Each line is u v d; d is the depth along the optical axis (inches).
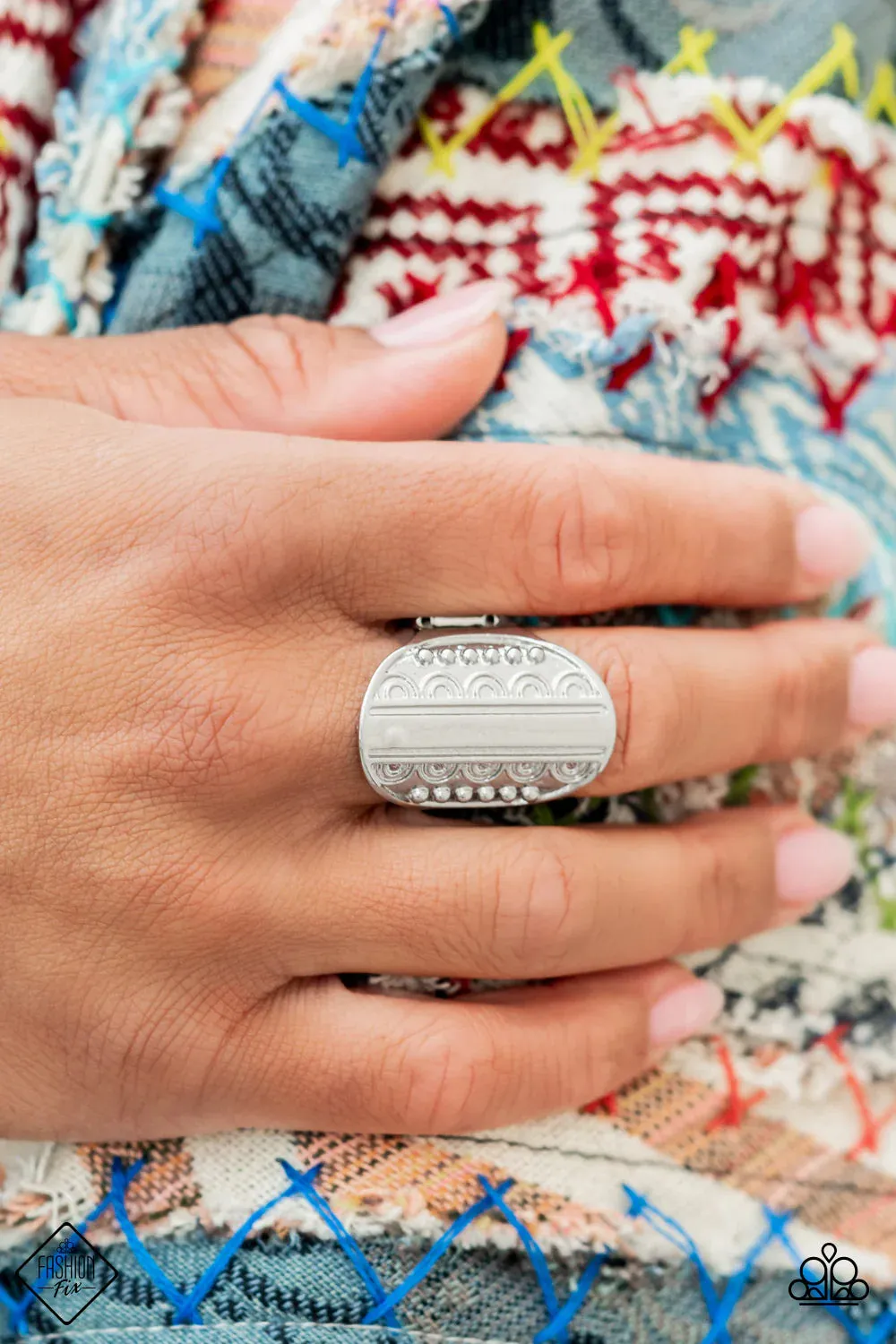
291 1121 10.2
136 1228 10.3
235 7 10.6
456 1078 10.1
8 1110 10.1
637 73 10.6
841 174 10.8
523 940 10.2
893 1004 10.7
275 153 10.4
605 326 10.5
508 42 10.6
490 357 10.3
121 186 10.6
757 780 10.7
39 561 10.0
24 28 10.9
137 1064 10.1
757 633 10.6
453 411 10.4
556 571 10.2
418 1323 10.2
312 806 10.1
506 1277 10.2
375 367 10.4
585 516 10.2
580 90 10.6
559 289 10.6
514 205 10.7
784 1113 10.6
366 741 10.0
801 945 10.7
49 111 11.0
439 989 10.5
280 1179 10.3
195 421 10.4
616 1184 10.4
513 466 10.2
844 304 10.9
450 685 10.0
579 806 10.6
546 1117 10.4
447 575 10.1
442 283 10.7
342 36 10.3
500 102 10.7
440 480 10.1
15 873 9.9
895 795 10.8
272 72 10.4
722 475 10.4
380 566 10.1
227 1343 10.1
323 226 10.5
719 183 10.5
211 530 9.9
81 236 10.7
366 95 10.4
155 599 9.9
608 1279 10.3
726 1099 10.5
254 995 10.1
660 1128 10.5
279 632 10.0
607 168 10.6
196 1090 10.1
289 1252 10.2
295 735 10.0
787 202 10.6
